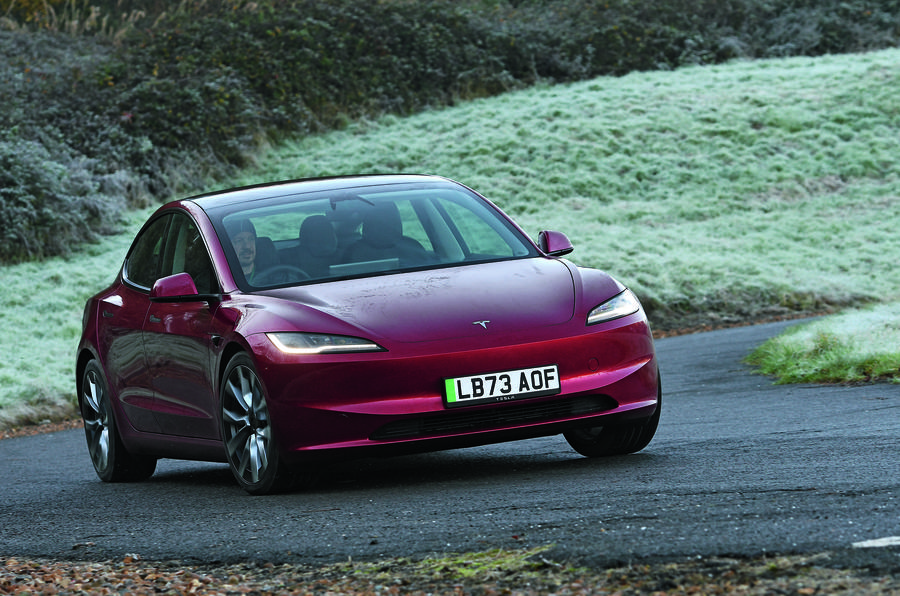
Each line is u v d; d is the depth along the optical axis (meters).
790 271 63.78
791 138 89.94
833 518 10.78
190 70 88.56
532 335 16.00
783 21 112.44
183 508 16.55
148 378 19.98
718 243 71.00
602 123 91.81
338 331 15.91
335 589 10.30
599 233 72.00
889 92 96.06
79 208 70.19
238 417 17.00
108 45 96.19
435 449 15.81
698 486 13.55
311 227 18.86
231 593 10.57
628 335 16.61
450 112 95.56
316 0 101.19
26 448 30.89
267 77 91.50
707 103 96.12
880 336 28.23
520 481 15.64
